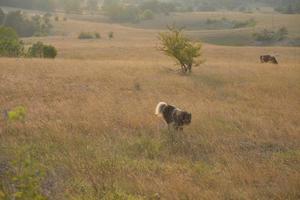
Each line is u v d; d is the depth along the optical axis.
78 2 192.25
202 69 32.53
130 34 114.38
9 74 25.36
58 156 11.33
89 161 10.98
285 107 19.55
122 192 9.06
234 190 9.49
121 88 22.81
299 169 11.21
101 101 18.45
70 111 16.44
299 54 58.81
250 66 35.00
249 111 18.41
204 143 13.27
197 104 18.97
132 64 33.25
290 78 28.12
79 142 12.75
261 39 111.31
